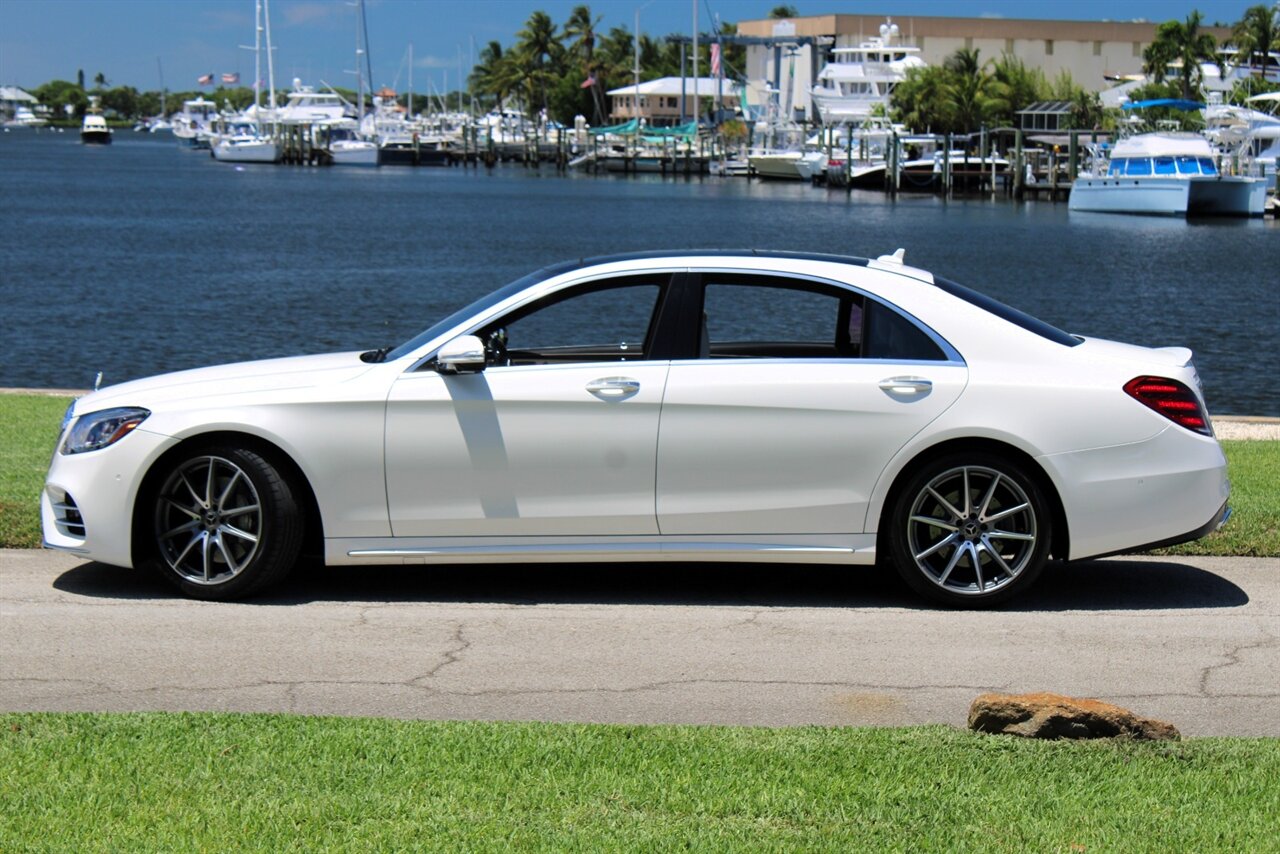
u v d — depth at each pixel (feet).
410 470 21.91
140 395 22.41
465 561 22.20
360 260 146.51
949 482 22.17
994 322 22.47
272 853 12.65
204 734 15.81
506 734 15.90
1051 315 105.40
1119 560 26.21
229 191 305.12
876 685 18.58
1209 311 108.99
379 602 22.56
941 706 17.78
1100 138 311.27
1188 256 166.40
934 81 345.10
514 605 22.49
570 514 21.97
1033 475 22.11
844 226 217.36
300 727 16.10
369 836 13.02
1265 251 175.73
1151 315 105.81
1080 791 14.24
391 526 22.06
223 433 22.00
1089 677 19.07
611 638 20.66
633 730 16.10
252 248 159.94
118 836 12.97
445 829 13.19
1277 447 38.14
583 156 476.13
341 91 558.15
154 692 17.92
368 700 17.74
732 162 419.95
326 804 13.75
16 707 17.24
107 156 543.80
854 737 15.85
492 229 200.64
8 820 13.32
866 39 397.19
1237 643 20.75
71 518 22.70
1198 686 18.74
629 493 21.95
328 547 22.09
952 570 22.27
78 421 22.62
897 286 22.57
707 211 254.88
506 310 22.52
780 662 19.57
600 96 526.57
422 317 97.66
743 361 22.15
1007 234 205.05
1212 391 70.23
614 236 189.67
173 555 22.44
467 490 21.97
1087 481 22.00
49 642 20.11
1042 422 21.86
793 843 12.95
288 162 478.18
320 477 21.90
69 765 14.76
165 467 22.20
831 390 21.88
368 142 486.38
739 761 15.05
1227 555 26.61
